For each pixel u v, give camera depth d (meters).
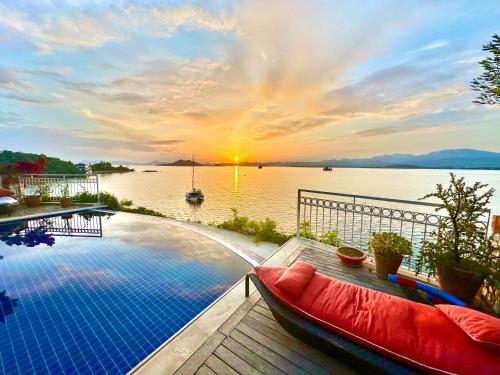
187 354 1.79
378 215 3.40
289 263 3.35
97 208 8.66
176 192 55.19
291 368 1.64
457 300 2.02
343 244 4.09
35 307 2.94
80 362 2.13
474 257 2.32
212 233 6.27
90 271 3.95
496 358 1.17
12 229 6.33
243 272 4.01
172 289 3.42
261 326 2.10
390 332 1.42
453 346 1.28
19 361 2.13
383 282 2.76
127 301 3.09
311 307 1.71
